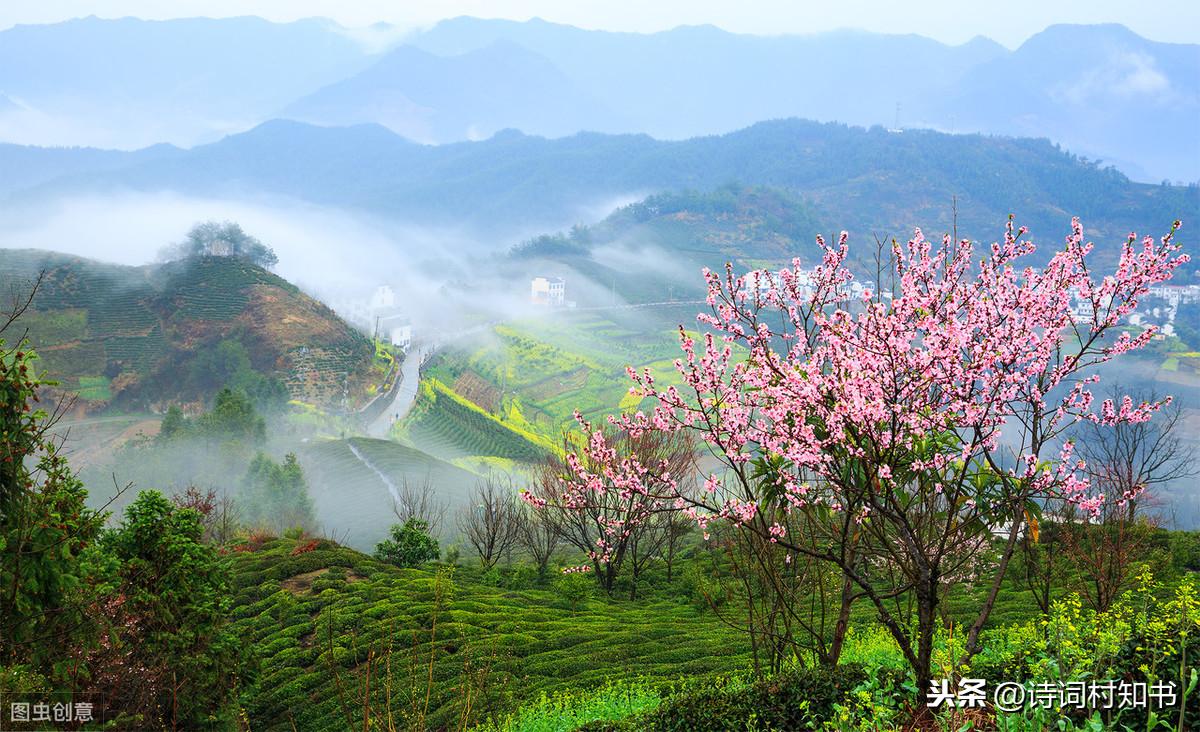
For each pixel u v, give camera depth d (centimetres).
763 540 1647
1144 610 1437
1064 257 1441
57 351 16912
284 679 3111
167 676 2155
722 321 1527
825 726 1200
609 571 4522
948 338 1251
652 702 2203
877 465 1316
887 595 1391
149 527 2388
